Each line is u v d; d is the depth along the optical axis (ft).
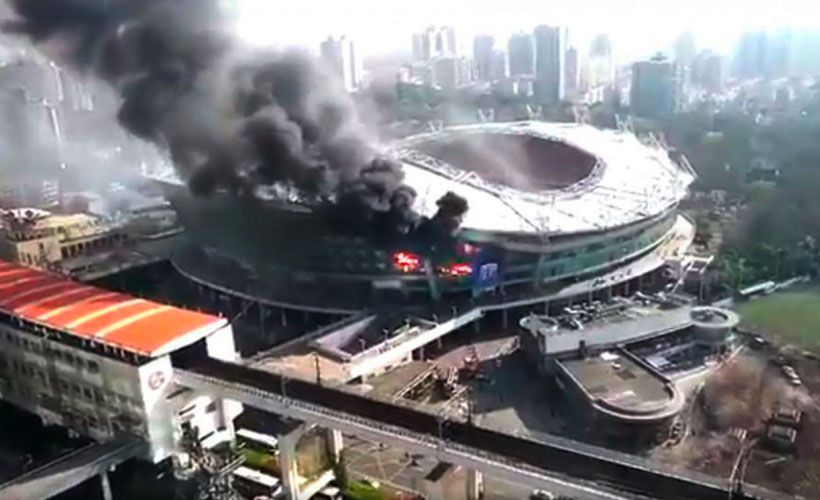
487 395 304.71
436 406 281.95
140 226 500.33
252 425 275.39
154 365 249.75
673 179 464.24
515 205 400.26
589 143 520.01
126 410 255.70
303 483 238.89
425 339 335.47
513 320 380.37
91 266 451.12
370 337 341.62
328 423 221.87
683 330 331.77
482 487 234.38
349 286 388.98
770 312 370.32
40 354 278.46
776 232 483.51
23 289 305.12
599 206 410.31
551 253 384.06
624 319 329.11
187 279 444.96
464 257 375.25
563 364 304.30
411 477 250.57
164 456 256.32
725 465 243.81
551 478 182.80
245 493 241.96
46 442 278.26
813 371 303.27
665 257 429.79
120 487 247.50
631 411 260.21
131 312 279.49
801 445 250.37
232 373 256.11
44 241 437.17
